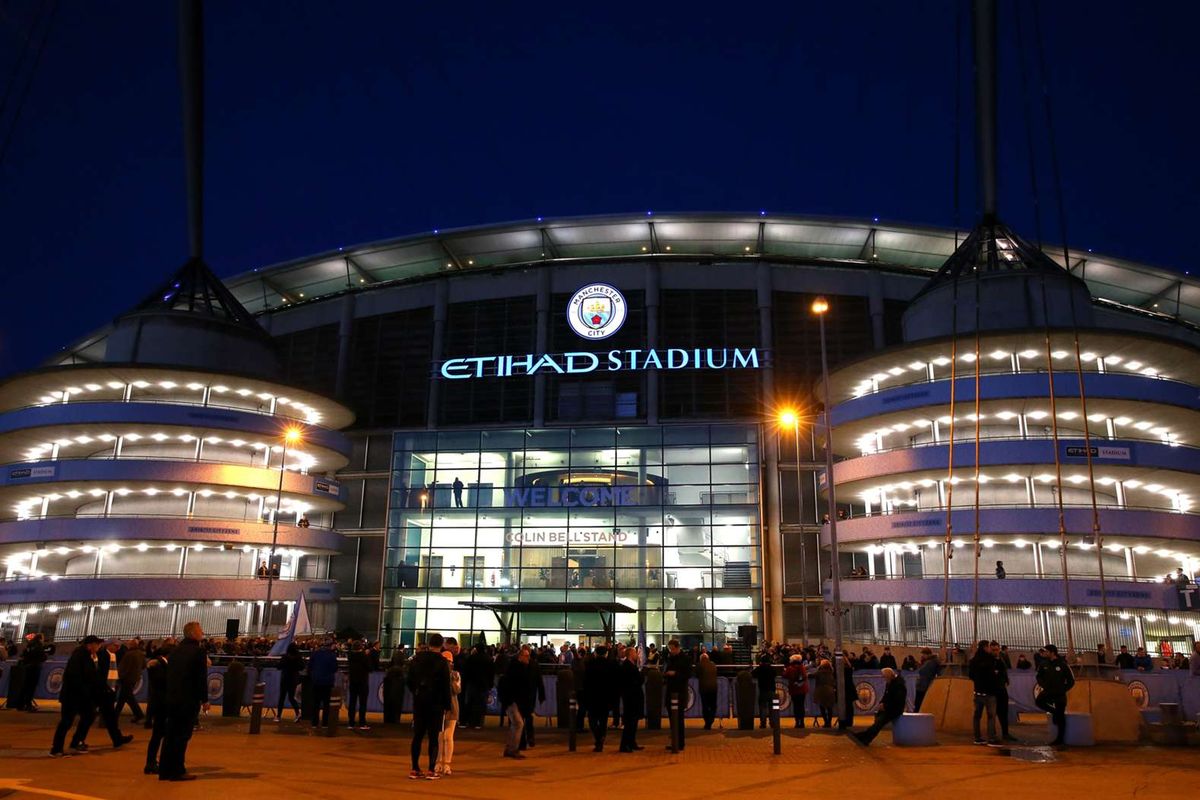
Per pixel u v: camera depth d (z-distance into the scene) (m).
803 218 62.53
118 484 50.59
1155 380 43.78
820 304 30.05
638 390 62.75
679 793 12.61
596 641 56.16
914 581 44.75
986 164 51.78
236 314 58.22
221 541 50.62
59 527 49.34
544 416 62.72
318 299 71.69
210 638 42.38
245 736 19.36
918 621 46.72
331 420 61.50
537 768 15.12
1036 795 12.56
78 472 49.56
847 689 23.75
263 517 57.25
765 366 62.12
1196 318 67.31
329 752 16.86
